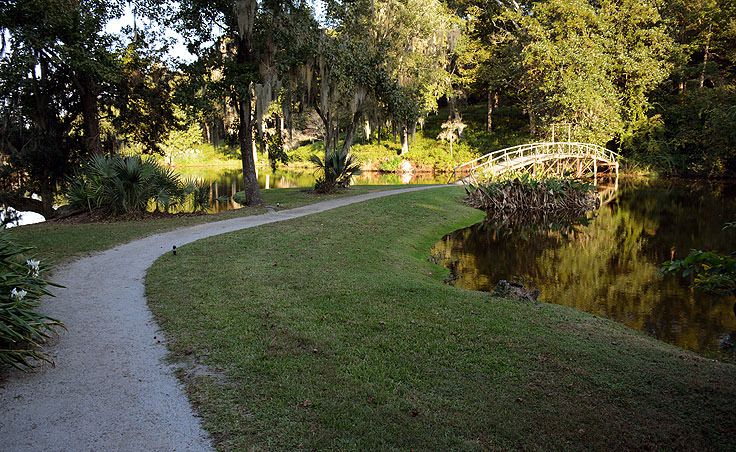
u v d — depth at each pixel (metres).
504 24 49.84
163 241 12.84
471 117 62.56
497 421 4.39
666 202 28.00
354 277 9.48
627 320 9.11
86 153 22.11
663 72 40.75
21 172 21.58
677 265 4.30
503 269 13.19
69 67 19.33
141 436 4.10
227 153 65.69
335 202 21.77
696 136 40.84
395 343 6.16
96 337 6.29
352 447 3.95
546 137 42.53
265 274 9.45
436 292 8.57
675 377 5.45
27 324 5.48
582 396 4.92
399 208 20.38
